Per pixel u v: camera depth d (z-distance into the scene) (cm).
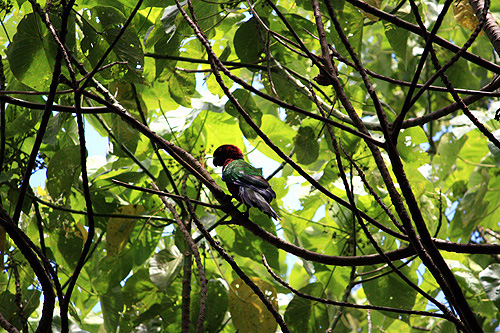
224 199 670
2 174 855
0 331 640
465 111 500
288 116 989
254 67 930
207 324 1016
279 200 1169
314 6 591
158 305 968
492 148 1076
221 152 1045
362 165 1031
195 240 952
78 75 890
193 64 1068
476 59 593
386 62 1634
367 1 858
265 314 925
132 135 932
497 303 830
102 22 780
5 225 557
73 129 1072
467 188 1431
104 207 1018
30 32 743
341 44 889
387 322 1184
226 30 1038
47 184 846
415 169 1059
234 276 1159
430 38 464
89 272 1092
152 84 1126
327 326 944
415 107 1714
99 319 1223
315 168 1188
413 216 484
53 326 1015
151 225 1087
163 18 819
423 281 1162
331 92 1029
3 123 739
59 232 946
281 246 648
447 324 1085
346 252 1055
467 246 588
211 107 1105
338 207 1112
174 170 1071
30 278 944
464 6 796
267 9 916
